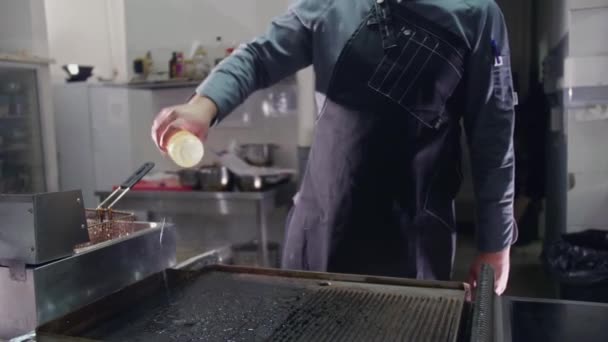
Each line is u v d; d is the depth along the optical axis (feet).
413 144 5.01
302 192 5.64
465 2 4.74
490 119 4.91
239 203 11.37
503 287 5.18
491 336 2.63
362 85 5.02
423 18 4.79
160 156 14.55
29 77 12.53
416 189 5.09
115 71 15.01
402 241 5.16
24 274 3.26
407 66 4.88
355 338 2.99
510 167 5.02
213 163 13.33
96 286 3.62
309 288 3.79
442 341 2.93
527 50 14.78
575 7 9.70
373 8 4.91
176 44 14.19
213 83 4.61
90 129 14.37
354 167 5.14
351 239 5.24
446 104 4.99
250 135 13.89
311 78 12.84
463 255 13.74
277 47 5.15
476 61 4.81
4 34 12.67
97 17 14.94
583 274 8.66
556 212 11.74
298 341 2.99
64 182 14.70
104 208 4.46
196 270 4.08
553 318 3.82
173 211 11.90
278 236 13.11
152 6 14.24
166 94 14.16
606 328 3.66
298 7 5.30
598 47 9.70
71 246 3.47
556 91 11.47
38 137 12.68
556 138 11.68
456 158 5.30
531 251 13.89
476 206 5.20
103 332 3.15
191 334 3.10
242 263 11.03
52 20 15.23
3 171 12.69
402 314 3.31
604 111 9.85
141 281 3.69
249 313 3.38
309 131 13.05
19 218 3.26
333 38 5.06
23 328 3.32
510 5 14.71
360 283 3.86
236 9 13.70
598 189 10.17
